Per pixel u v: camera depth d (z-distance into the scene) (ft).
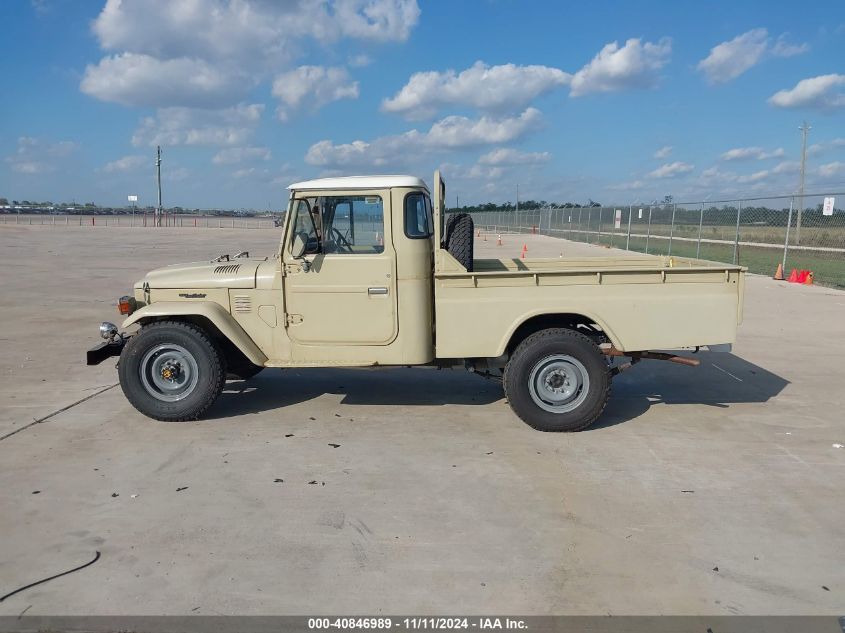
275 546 12.27
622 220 102.01
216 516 13.47
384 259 18.52
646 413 20.45
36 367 26.30
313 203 18.74
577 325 20.15
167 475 15.57
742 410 20.77
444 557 11.89
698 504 14.05
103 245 103.60
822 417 20.03
